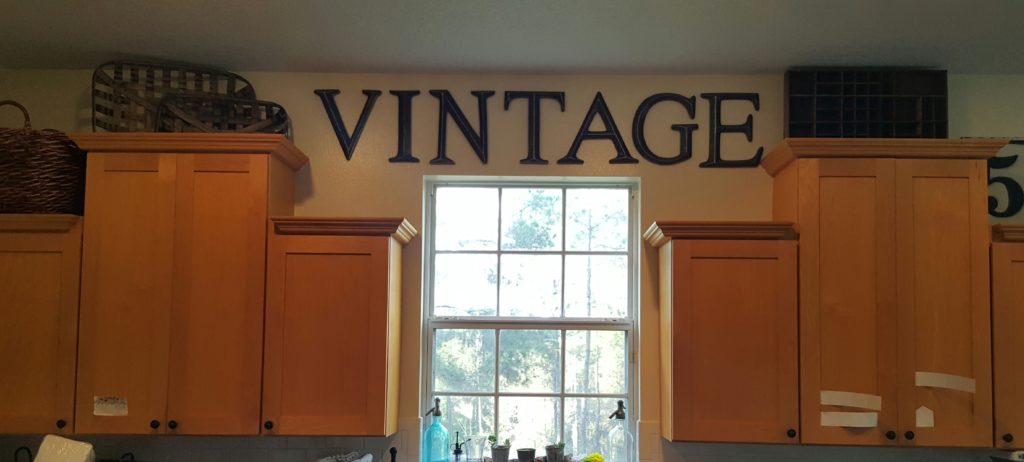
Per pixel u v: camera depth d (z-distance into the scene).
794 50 3.03
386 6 2.73
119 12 2.78
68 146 3.01
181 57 3.16
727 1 2.66
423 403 3.29
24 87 3.31
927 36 2.91
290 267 2.91
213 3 2.71
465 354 3.33
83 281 2.90
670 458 3.15
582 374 3.33
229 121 3.25
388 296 2.91
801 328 2.84
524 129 3.29
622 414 3.20
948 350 2.81
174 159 2.93
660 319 3.19
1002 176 3.24
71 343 2.89
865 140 2.84
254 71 3.31
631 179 3.30
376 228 2.90
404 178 3.27
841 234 2.86
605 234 3.39
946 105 3.16
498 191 3.40
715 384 2.85
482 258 3.38
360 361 2.88
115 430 2.86
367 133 3.29
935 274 2.83
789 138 2.91
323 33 2.94
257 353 2.88
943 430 2.78
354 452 3.09
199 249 2.90
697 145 3.26
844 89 3.20
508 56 3.12
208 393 2.87
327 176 3.27
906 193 2.85
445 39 2.97
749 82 3.28
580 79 3.30
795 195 2.90
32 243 2.92
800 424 2.81
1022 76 3.28
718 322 2.87
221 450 3.19
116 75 3.20
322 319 2.89
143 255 2.90
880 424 2.79
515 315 3.35
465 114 3.30
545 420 3.31
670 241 2.94
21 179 2.92
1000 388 2.79
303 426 2.86
